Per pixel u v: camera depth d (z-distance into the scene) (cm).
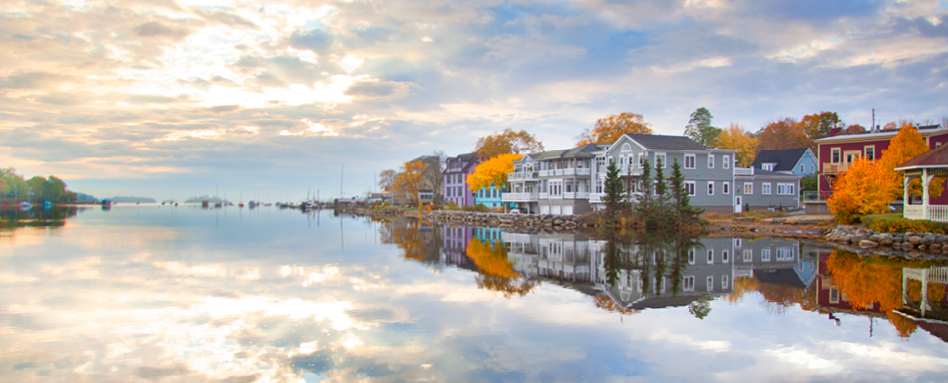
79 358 1226
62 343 1336
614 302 1839
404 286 2155
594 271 2592
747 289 2062
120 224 6919
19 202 13725
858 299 1848
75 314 1631
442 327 1498
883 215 3956
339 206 19225
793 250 3447
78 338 1380
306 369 1160
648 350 1294
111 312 1659
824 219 4884
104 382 1085
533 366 1182
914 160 3644
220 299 1862
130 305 1759
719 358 1235
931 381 1092
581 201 7175
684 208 5581
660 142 6519
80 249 3531
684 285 2169
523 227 6662
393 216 11419
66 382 1084
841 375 1128
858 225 4150
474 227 6738
